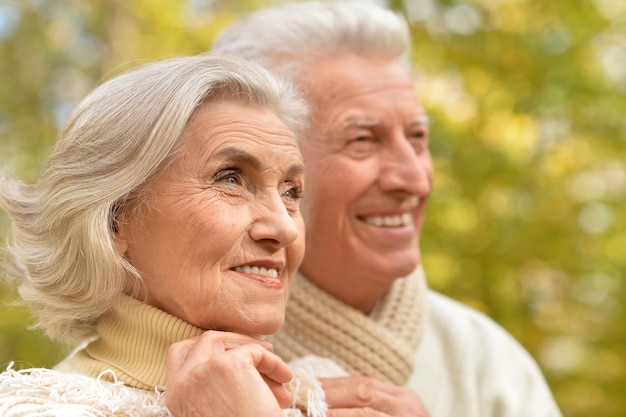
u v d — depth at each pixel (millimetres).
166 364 1815
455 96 5129
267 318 1897
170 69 1934
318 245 2678
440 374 3064
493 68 5004
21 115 5445
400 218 2709
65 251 1923
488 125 5027
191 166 1877
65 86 5512
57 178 1921
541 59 4953
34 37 5469
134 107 1886
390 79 2691
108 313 1990
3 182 2084
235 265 1890
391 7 4883
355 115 2625
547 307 5191
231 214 1876
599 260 5082
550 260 5051
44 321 2041
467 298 5066
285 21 2756
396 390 2367
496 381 3061
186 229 1856
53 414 1726
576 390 5305
